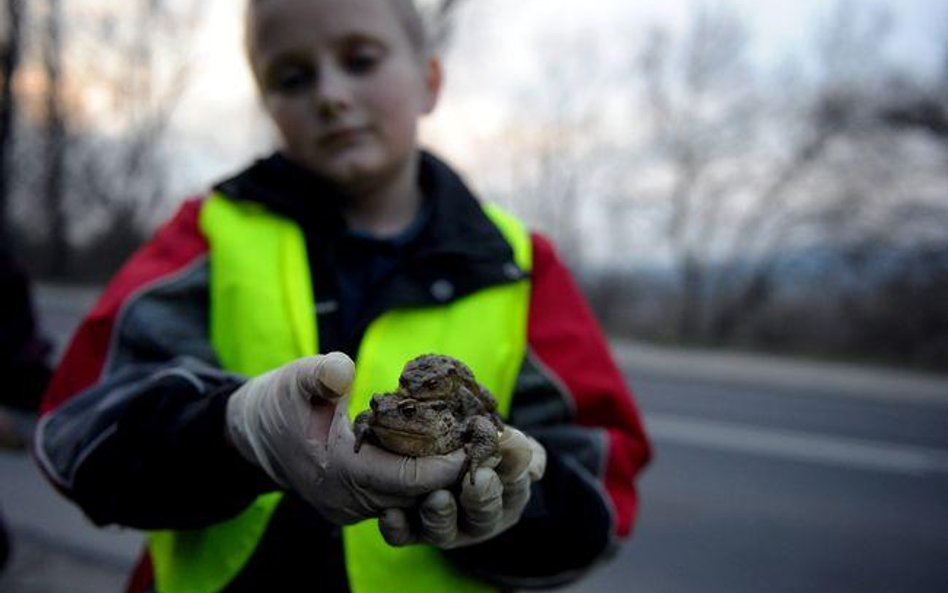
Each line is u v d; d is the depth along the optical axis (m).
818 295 5.05
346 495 0.31
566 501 0.44
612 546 0.47
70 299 5.31
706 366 3.95
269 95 0.52
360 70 0.51
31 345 0.71
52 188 5.86
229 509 0.38
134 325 0.46
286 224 0.50
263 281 0.48
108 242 6.31
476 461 0.30
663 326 5.45
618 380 0.53
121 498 0.37
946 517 1.63
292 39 0.49
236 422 0.35
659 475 1.87
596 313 5.68
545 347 0.52
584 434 0.49
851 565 1.35
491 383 0.47
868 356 4.59
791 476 1.90
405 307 0.47
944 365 4.33
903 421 2.69
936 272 4.59
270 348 0.46
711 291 5.38
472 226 0.53
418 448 0.30
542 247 0.58
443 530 0.30
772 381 3.54
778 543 1.44
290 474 0.32
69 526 1.24
